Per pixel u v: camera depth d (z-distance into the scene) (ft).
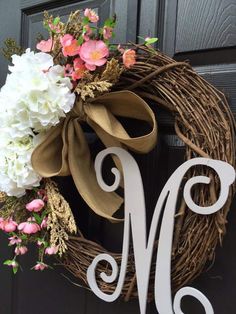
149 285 2.71
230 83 2.83
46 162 2.87
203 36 2.96
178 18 3.07
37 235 2.98
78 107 2.79
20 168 2.86
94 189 2.92
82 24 2.77
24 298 3.81
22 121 2.78
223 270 2.80
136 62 2.77
